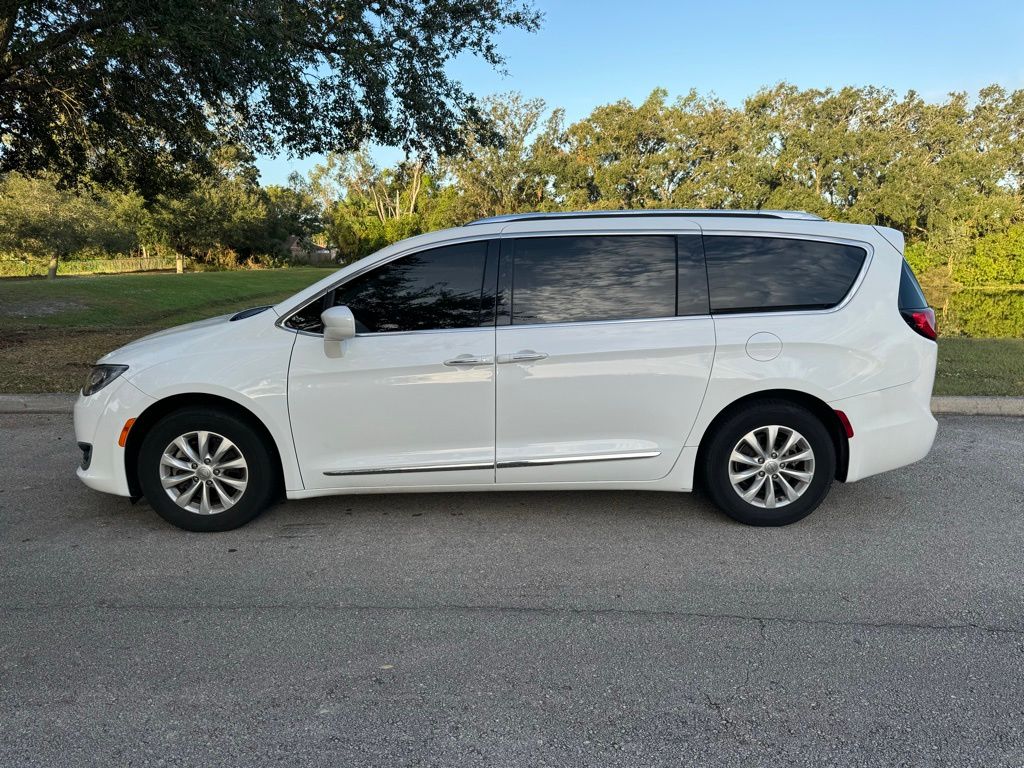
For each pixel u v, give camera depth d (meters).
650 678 2.59
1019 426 6.37
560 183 51.44
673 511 4.34
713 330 3.85
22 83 10.58
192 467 3.96
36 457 5.59
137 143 11.83
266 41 8.96
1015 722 2.31
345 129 11.66
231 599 3.24
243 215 62.75
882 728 2.29
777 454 3.98
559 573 3.49
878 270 3.96
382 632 2.94
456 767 2.13
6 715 2.38
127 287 23.39
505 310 3.89
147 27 8.29
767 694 2.48
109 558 3.69
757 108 51.53
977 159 49.50
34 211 44.56
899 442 3.97
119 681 2.59
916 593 3.24
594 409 3.88
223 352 3.88
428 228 59.09
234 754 2.19
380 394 3.85
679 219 4.00
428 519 4.23
